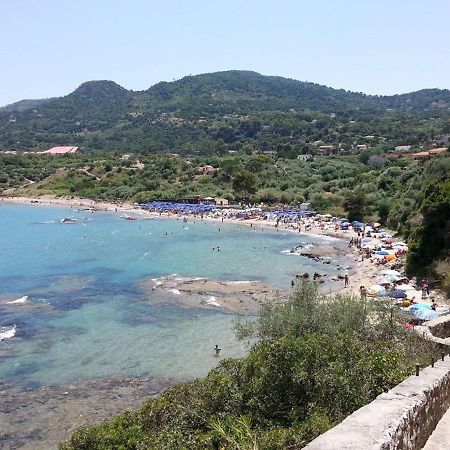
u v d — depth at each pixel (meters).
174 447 14.26
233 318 45.78
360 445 7.89
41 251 82.44
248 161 168.62
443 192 54.34
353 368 14.82
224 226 108.75
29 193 168.50
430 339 19.70
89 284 59.31
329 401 14.09
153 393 31.66
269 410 15.09
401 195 95.12
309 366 15.27
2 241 93.31
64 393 31.88
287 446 11.77
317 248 81.50
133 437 16.08
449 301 46.19
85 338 41.19
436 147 165.75
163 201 145.25
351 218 106.06
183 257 75.62
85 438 16.73
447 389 12.57
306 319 26.77
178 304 50.50
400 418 9.12
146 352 38.16
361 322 24.84
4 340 40.56
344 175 143.25
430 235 55.31
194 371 34.56
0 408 30.02
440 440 10.66
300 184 143.38
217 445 13.72
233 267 68.12
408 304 45.62
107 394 31.66
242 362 18.66
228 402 16.20
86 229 108.50
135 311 48.38
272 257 75.12
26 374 34.50
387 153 181.88
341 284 57.88
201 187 153.75
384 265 65.56
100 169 184.38
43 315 47.31
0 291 56.41
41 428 27.89
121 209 140.88
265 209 125.06
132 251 81.44
